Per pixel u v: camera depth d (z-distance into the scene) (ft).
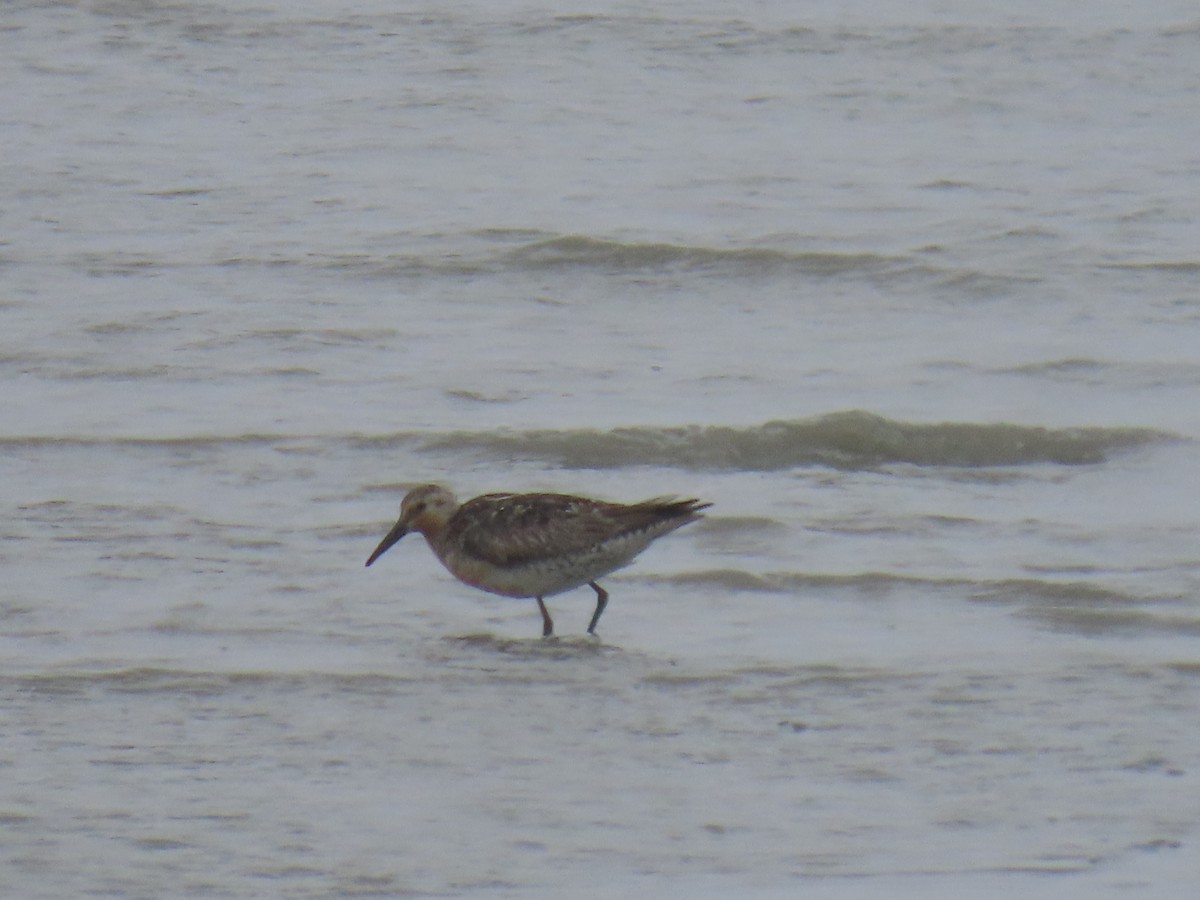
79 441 55.16
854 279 74.54
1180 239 78.64
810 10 114.11
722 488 53.16
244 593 44.32
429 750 35.40
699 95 101.45
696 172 88.89
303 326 67.51
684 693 38.45
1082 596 44.27
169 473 53.11
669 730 36.47
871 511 51.06
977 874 30.35
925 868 30.60
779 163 90.58
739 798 33.37
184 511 50.01
